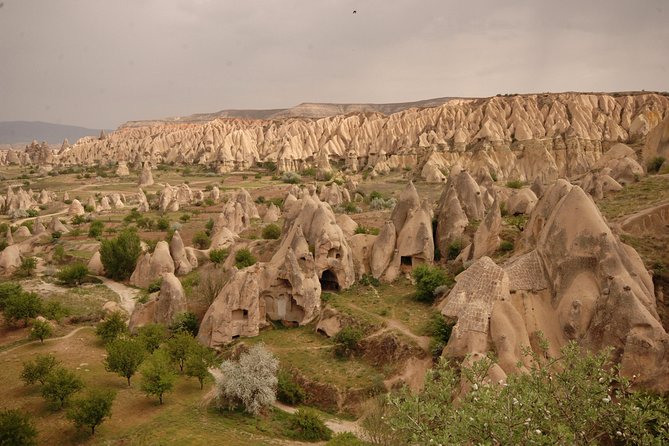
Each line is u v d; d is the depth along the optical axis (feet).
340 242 175.22
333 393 123.54
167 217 366.63
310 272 164.35
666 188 174.81
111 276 239.09
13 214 410.72
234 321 153.58
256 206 380.78
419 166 480.64
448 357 117.08
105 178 616.80
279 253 176.65
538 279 125.08
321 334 150.92
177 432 102.01
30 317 168.45
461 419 55.36
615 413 58.08
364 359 134.41
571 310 112.47
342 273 172.65
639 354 98.94
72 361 141.49
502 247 163.12
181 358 135.54
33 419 108.78
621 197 179.93
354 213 312.50
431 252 179.83
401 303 157.48
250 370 119.14
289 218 210.59
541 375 61.36
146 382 118.32
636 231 143.23
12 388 123.54
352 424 114.11
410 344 130.11
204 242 270.87
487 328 116.37
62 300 200.95
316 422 109.29
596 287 114.83
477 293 121.80
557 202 141.59
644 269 121.49
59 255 270.87
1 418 95.45
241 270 159.84
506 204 219.20
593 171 219.82
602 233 117.80
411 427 58.70
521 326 115.14
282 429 109.70
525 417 53.98
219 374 138.51
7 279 235.61
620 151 248.11
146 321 168.35
